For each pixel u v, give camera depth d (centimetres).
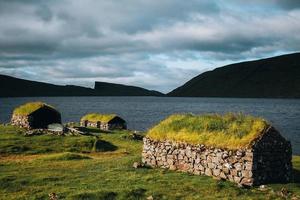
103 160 3394
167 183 2380
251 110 19312
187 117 3028
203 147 2597
